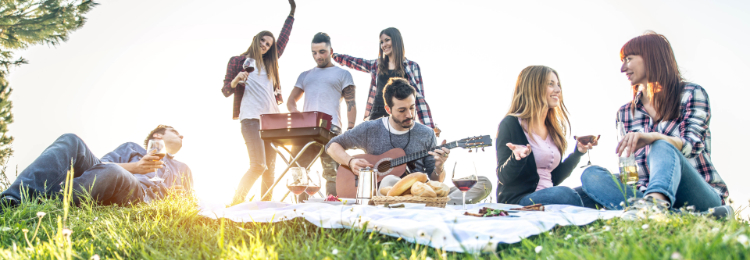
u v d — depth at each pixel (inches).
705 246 42.9
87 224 81.5
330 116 157.8
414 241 59.6
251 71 166.2
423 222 63.1
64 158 104.8
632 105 109.8
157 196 124.3
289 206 83.4
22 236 74.4
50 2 368.2
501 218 69.2
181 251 63.6
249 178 165.5
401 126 145.8
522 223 61.1
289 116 153.6
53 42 377.1
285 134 153.4
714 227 51.1
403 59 176.6
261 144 169.9
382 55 178.9
